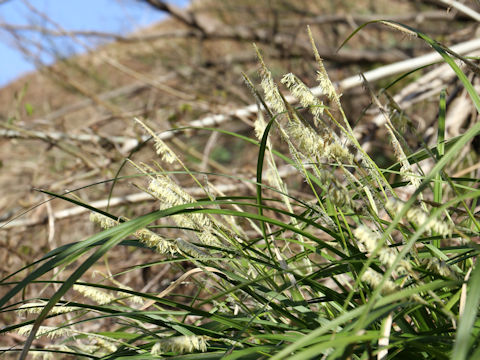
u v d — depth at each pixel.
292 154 0.46
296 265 0.52
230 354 0.39
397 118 0.43
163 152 0.46
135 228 0.38
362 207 0.42
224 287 0.48
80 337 0.53
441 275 0.41
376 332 0.36
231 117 1.19
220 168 1.21
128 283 1.06
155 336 0.47
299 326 0.44
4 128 1.23
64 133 1.25
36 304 0.47
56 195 0.44
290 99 0.90
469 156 0.96
